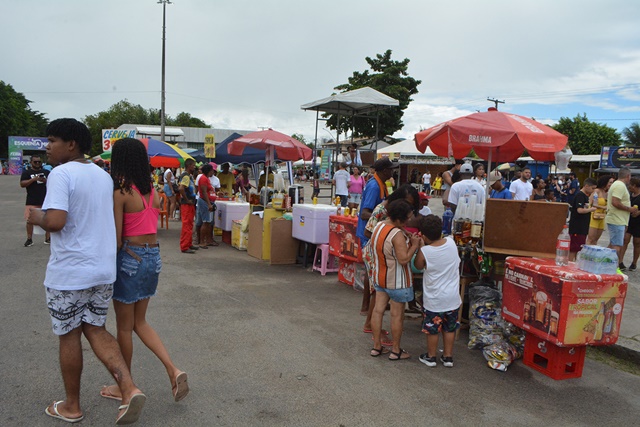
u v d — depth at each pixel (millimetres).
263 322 5453
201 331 5078
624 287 4133
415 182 33156
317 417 3436
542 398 3922
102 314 3096
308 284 7340
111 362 2992
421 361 4543
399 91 26156
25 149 57656
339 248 7457
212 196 11273
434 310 4395
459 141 5164
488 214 5230
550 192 14539
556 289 4043
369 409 3592
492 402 3811
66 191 2867
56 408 3203
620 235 8469
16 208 17359
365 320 5609
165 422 3258
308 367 4297
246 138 9672
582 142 49969
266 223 8898
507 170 22547
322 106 12367
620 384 4277
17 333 4766
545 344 4359
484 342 4809
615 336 4184
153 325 5195
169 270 7891
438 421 3471
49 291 2957
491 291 5066
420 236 4703
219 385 3855
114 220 3168
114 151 3275
